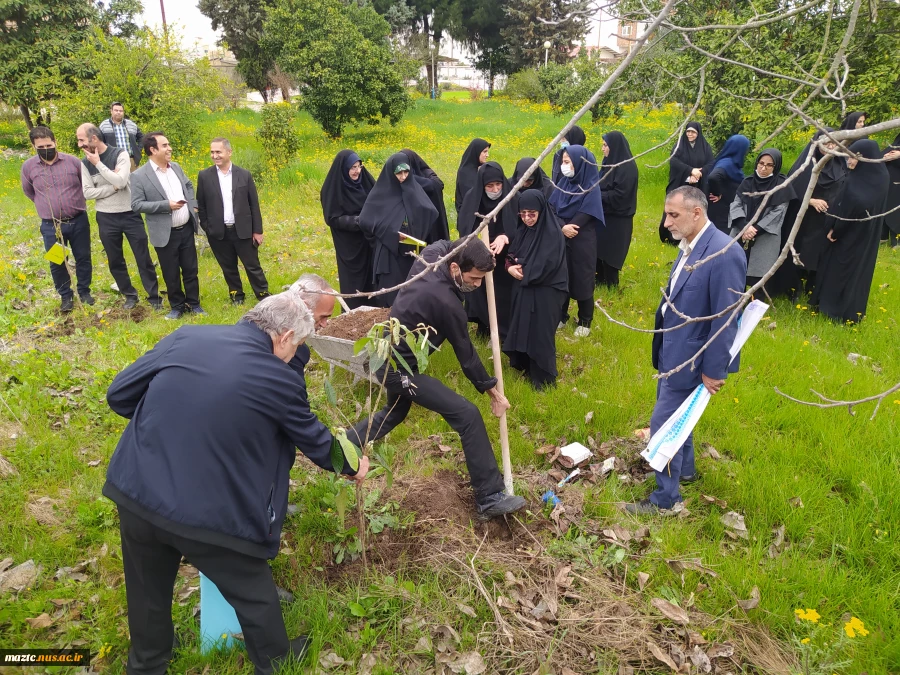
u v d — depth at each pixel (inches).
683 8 262.1
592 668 102.3
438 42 1768.0
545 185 214.5
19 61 669.3
